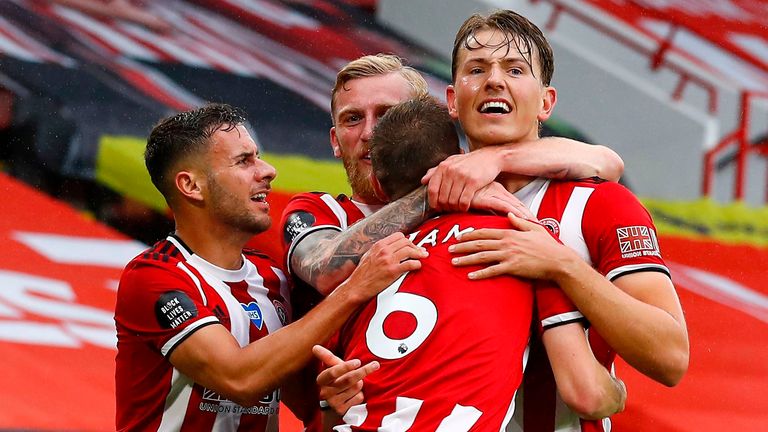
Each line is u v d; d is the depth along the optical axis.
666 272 7.91
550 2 30.81
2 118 24.17
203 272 9.23
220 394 8.63
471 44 8.51
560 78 29.89
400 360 7.54
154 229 23.50
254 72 27.48
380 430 7.30
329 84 27.89
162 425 9.06
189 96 26.17
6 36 25.73
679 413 19.03
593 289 7.56
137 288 9.01
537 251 7.66
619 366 20.81
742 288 24.81
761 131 29.38
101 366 16.83
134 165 23.95
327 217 10.05
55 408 15.16
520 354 7.53
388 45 29.47
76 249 21.17
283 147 25.78
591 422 8.09
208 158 9.23
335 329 8.22
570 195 8.31
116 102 25.33
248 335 9.22
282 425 16.92
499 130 8.42
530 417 8.10
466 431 7.11
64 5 27.06
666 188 28.89
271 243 21.03
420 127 8.56
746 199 28.77
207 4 28.92
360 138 10.34
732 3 33.34
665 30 31.25
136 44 27.00
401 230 8.48
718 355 21.53
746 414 19.19
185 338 8.67
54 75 25.28
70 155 24.19
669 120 29.64
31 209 22.47
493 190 8.23
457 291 7.61
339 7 29.94
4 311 17.92
